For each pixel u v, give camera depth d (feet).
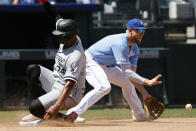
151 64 131.64
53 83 61.72
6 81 126.52
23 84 126.72
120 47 68.44
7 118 87.86
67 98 60.13
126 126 56.54
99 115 97.76
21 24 134.00
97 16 151.74
